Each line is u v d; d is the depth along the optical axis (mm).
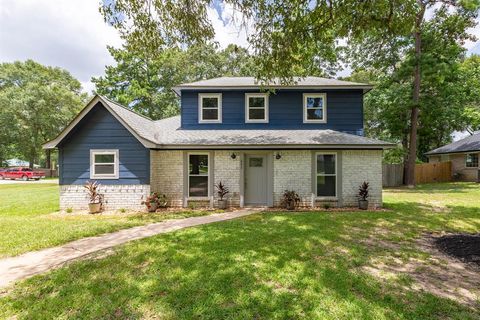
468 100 19469
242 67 24484
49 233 6195
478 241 5578
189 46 7004
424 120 18734
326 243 5477
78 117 9375
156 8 6180
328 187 10320
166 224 7320
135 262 4465
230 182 10375
